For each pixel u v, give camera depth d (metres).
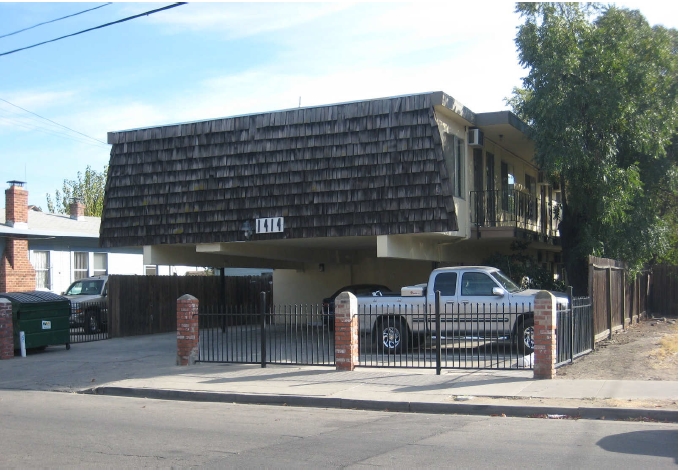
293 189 18.78
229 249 20.17
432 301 16.34
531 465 7.16
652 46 20.98
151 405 11.73
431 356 15.23
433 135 17.27
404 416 10.41
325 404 11.45
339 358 14.25
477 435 8.78
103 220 21.34
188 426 9.67
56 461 7.62
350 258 26.91
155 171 20.75
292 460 7.57
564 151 19.02
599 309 17.72
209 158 20.00
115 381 13.90
